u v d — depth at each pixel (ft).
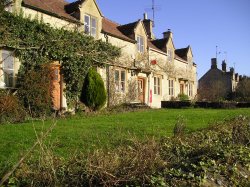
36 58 58.13
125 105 77.97
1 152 25.55
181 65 121.90
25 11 58.54
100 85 64.18
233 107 86.84
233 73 198.59
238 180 20.13
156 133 34.63
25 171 19.34
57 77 64.08
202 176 18.67
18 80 55.88
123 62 84.07
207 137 29.81
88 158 19.20
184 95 115.34
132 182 17.60
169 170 18.83
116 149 22.97
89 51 44.68
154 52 101.19
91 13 73.77
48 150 19.22
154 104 101.14
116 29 90.07
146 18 117.91
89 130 36.68
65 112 60.95
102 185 17.75
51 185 17.93
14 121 49.47
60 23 65.16
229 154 22.30
